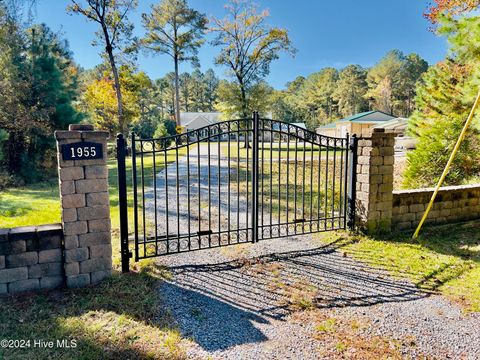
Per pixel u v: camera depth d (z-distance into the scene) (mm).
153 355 2170
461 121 7426
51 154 12195
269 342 2361
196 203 6793
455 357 2225
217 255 3973
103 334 2371
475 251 4148
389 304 2912
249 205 6613
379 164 4586
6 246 2842
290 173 11102
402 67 45969
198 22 25797
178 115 27609
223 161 14523
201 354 2207
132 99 25031
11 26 11273
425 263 3781
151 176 10336
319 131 36562
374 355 2227
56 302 2777
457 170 7609
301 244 4375
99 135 3020
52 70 12195
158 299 2900
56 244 3008
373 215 4652
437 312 2785
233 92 22781
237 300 2949
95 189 3053
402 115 46094
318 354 2232
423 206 5113
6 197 7875
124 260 3377
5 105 11086
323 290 3156
